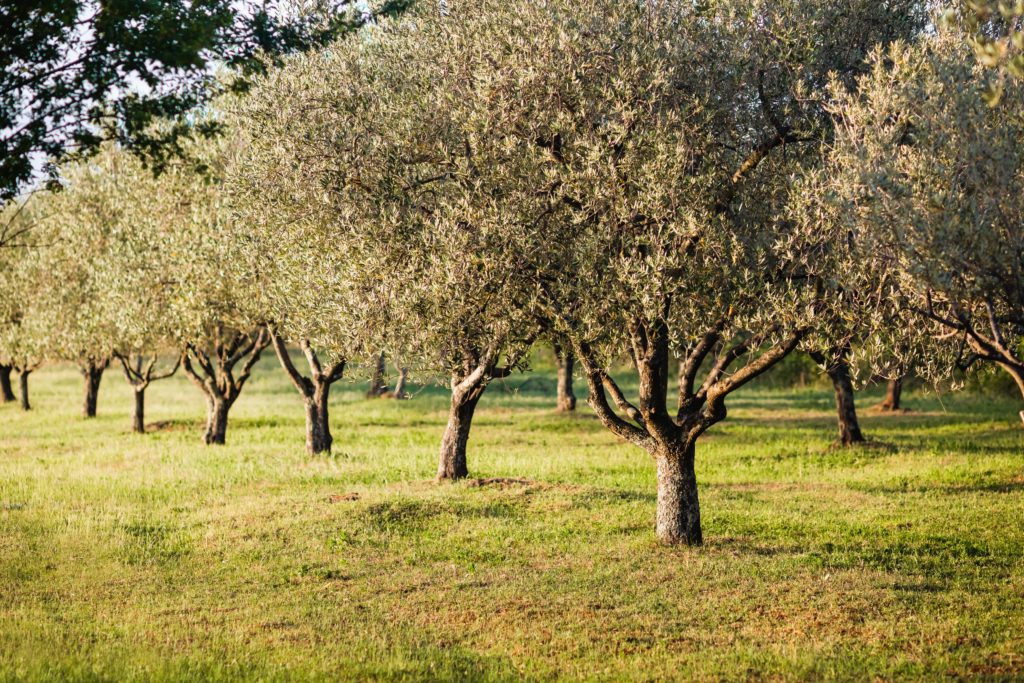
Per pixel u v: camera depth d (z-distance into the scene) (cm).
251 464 2623
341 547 1582
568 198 1296
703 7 1323
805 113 1280
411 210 1448
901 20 1306
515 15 1355
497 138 1341
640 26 1316
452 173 1420
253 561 1511
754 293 1216
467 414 2206
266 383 6278
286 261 1897
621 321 1318
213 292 2536
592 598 1265
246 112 1816
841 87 1125
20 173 1220
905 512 1798
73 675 991
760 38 1277
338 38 1667
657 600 1245
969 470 2311
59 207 3266
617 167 1263
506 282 1282
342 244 1535
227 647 1105
